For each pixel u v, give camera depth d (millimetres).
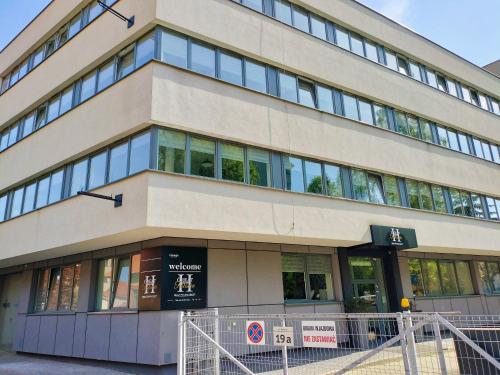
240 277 12148
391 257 16250
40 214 13539
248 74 12891
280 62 13711
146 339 10477
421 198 17219
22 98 17031
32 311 15695
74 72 13938
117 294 12195
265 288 12617
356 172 15000
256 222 11312
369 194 15133
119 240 11273
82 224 11461
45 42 17203
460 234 17844
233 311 11711
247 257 12500
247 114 12203
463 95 22438
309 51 14797
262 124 12492
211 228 10383
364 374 6090
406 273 17172
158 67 10680
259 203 11547
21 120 17266
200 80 11430
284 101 13320
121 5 12445
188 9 11750
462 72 22594
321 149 13883
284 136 12953
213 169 11188
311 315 6367
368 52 17656
